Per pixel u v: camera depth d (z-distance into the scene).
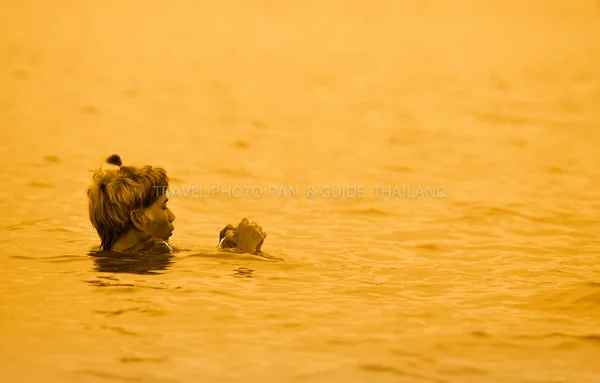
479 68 119.81
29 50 134.88
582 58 138.50
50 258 21.98
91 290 19.22
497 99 80.88
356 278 21.47
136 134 54.81
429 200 35.53
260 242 23.06
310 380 14.55
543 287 20.80
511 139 54.91
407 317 18.05
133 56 130.25
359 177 41.47
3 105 68.00
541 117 67.00
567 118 66.38
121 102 73.31
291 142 53.00
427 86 94.50
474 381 14.68
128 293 19.09
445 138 55.31
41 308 17.97
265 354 15.68
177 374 14.68
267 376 14.67
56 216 28.84
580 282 21.16
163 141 52.22
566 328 17.50
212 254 22.47
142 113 66.12
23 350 15.64
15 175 38.19
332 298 19.44
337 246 26.30
